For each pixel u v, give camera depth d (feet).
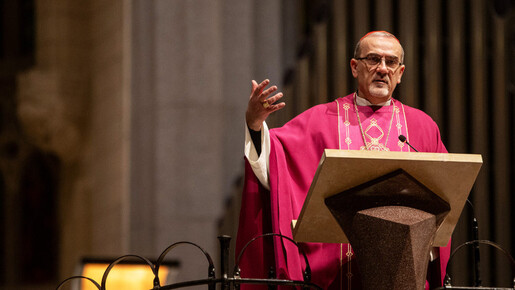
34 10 86.48
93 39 79.87
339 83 55.21
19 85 80.69
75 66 80.59
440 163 19.76
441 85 54.19
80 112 80.18
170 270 39.32
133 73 64.18
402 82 54.44
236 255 26.78
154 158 61.82
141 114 63.10
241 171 61.62
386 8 54.90
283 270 25.22
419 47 55.11
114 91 73.00
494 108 53.42
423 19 55.31
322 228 22.09
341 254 25.93
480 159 19.84
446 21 55.01
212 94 62.08
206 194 60.95
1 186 86.89
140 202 62.34
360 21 55.52
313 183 20.39
